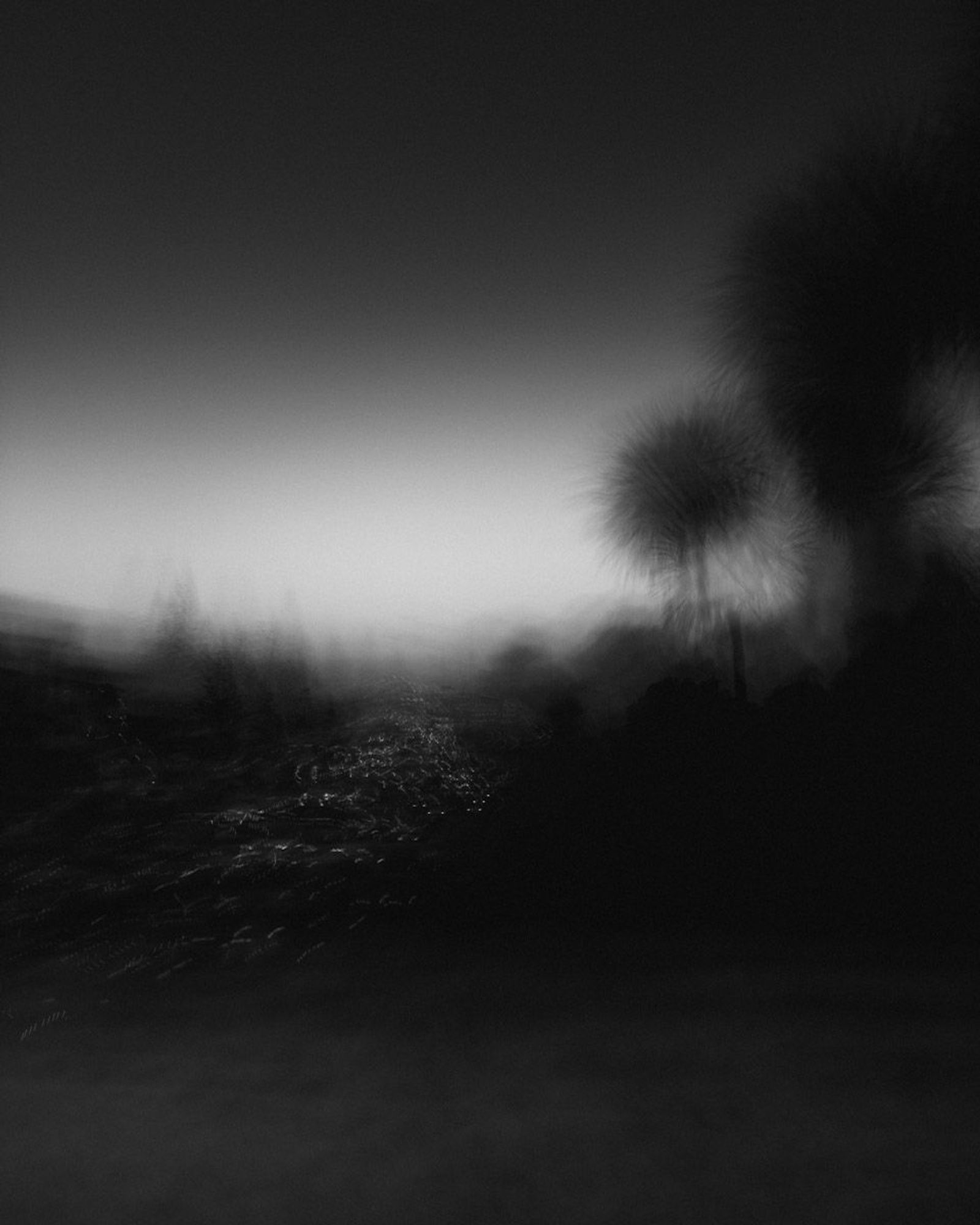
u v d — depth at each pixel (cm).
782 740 510
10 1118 212
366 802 496
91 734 555
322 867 399
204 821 457
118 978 290
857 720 512
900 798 435
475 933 329
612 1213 174
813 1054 235
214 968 302
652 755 512
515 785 532
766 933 325
